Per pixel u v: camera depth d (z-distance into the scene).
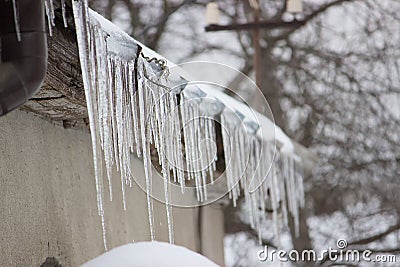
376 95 17.02
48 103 3.89
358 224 16.52
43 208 4.08
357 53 17.30
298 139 16.89
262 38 17.34
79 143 4.93
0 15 2.75
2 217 3.51
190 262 3.15
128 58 3.61
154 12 17.52
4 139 3.66
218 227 10.22
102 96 3.19
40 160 4.14
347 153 16.72
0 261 3.43
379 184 16.58
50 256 4.10
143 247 3.17
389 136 16.77
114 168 5.56
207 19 12.96
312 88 17.08
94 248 4.93
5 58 2.75
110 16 17.42
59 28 3.48
